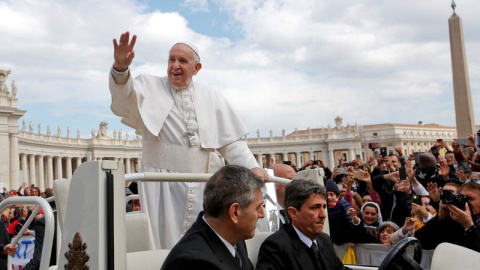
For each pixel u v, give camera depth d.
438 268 3.55
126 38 3.86
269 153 104.12
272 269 3.65
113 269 2.65
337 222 7.39
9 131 64.62
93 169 2.72
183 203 4.30
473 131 19.55
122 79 4.08
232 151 4.74
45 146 81.31
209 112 4.70
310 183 3.84
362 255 7.11
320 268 3.84
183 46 4.61
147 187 4.32
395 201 8.17
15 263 7.50
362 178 9.41
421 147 128.50
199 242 2.75
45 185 82.25
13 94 64.50
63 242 2.83
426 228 5.45
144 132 4.54
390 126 123.12
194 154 4.50
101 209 2.68
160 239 4.28
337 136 104.31
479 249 4.67
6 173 62.72
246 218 2.77
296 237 3.82
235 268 2.76
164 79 4.71
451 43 20.22
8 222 9.98
